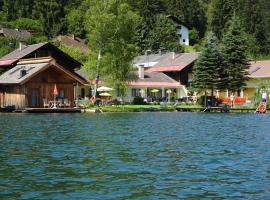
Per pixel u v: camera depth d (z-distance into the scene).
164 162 18.20
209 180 14.85
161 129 33.53
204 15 169.12
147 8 146.25
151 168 16.88
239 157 19.61
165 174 15.77
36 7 152.38
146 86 81.94
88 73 65.94
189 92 84.56
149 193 13.08
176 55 96.06
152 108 61.75
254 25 141.75
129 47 65.62
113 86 65.56
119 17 65.12
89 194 12.93
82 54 95.19
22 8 154.00
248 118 48.47
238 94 85.12
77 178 15.01
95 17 65.00
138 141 25.38
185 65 87.50
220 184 14.27
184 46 147.25
